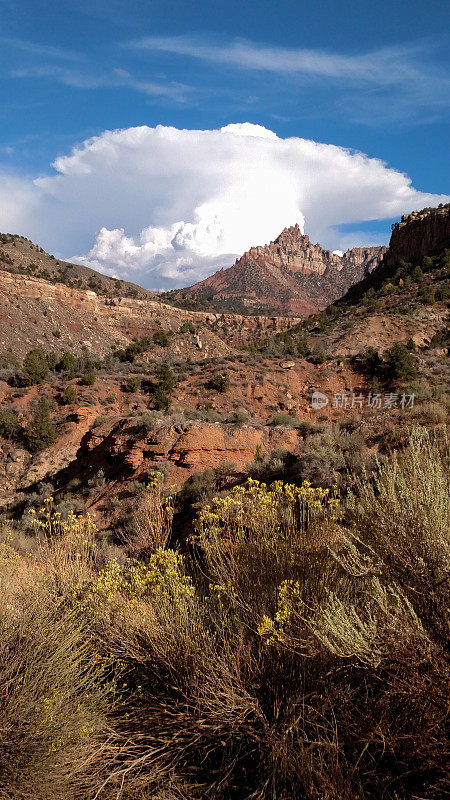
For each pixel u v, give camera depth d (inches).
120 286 6515.8
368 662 103.1
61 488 928.9
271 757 103.4
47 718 104.5
